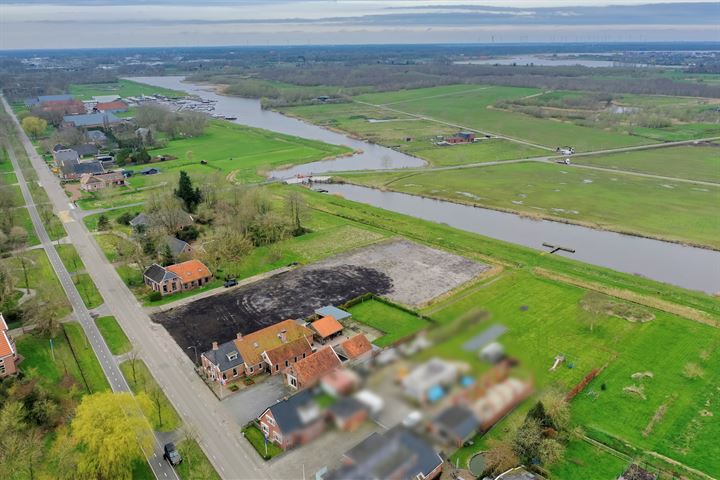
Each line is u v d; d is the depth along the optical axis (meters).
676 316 122.44
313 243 165.50
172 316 121.44
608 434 85.38
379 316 121.94
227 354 98.94
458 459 77.88
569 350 108.00
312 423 48.75
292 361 102.62
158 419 87.75
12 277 132.12
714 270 152.38
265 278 140.88
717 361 105.12
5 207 183.00
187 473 77.62
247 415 89.75
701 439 84.62
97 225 179.62
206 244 155.12
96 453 74.50
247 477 75.94
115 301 128.50
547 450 77.12
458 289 134.62
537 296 131.12
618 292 133.00
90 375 100.00
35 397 88.69
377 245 163.88
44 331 112.56
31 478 75.06
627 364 104.00
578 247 168.62
